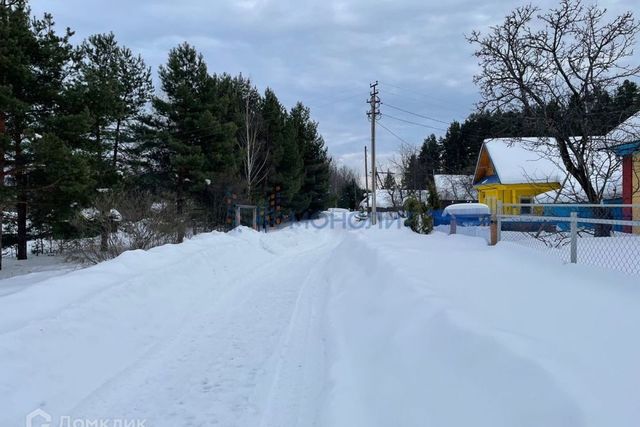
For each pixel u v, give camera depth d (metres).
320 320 6.67
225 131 24.75
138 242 12.80
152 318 6.27
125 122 24.94
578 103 12.90
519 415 2.56
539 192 21.19
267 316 6.94
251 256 13.74
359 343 5.07
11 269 15.56
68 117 15.06
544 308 4.38
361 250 11.08
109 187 18.36
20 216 18.59
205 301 7.85
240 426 3.62
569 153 13.95
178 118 23.98
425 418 3.07
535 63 13.35
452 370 3.40
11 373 3.82
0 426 3.33
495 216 10.52
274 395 4.16
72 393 4.07
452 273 6.57
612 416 2.24
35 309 5.10
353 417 3.48
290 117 39.59
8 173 14.66
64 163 14.32
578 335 3.47
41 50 15.76
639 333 3.42
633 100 14.52
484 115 14.56
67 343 4.61
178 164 23.00
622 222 5.32
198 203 24.02
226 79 30.55
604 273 5.48
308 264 13.36
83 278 6.50
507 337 3.35
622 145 12.20
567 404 2.40
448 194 43.25
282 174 34.47
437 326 4.12
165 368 4.81
